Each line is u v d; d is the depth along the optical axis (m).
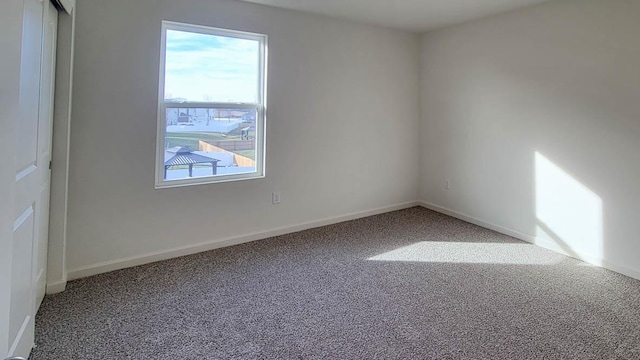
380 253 3.29
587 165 3.07
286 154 3.73
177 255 3.14
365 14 3.77
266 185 3.63
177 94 3.09
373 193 4.54
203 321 2.15
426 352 1.87
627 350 1.89
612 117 2.87
